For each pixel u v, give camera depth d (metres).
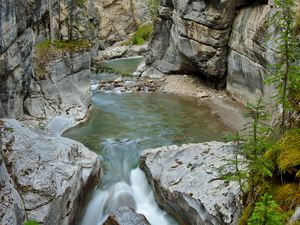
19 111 18.20
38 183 11.27
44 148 12.55
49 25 22.06
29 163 11.77
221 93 28.67
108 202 14.42
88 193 13.84
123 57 49.62
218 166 13.40
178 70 33.44
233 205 10.89
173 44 32.94
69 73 21.42
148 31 57.12
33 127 17.70
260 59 22.81
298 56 9.69
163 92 29.50
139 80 33.47
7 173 10.53
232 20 26.77
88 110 22.52
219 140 19.03
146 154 15.38
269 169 9.31
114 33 57.56
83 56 22.33
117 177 15.70
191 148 14.92
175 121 22.16
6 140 12.06
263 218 6.33
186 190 12.70
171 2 32.22
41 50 20.53
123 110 24.44
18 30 16.72
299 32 15.54
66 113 20.42
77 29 25.25
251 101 24.72
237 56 26.02
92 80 33.75
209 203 11.68
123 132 19.97
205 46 28.03
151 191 14.84
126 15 59.53
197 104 26.09
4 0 14.76
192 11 28.17
